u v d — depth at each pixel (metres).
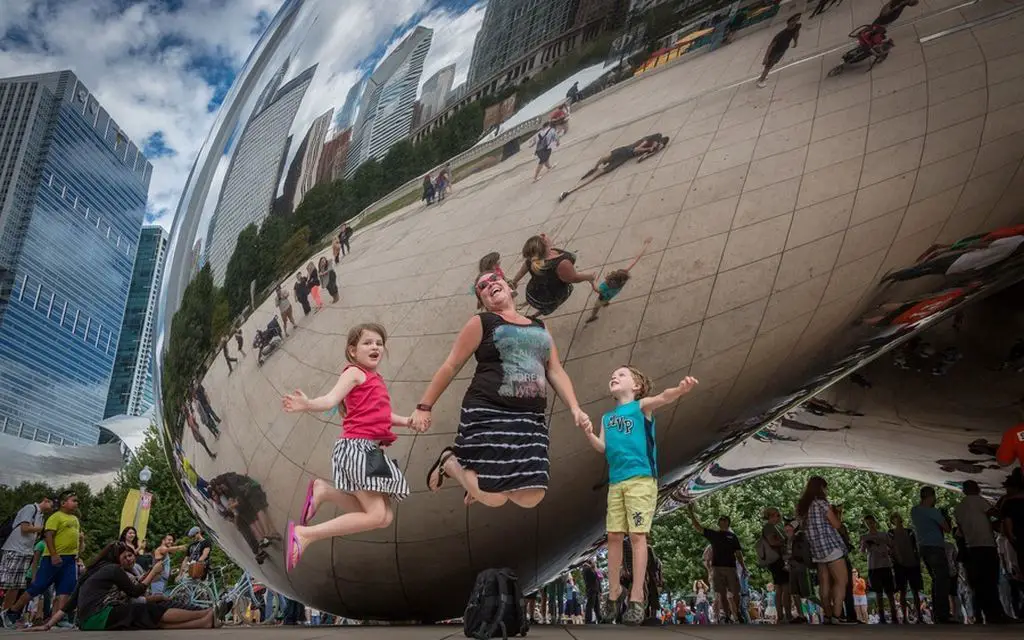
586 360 4.38
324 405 3.54
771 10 4.12
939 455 11.63
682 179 4.19
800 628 5.30
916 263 4.70
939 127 4.31
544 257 4.20
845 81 4.19
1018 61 4.21
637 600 4.30
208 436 4.98
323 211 4.44
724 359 4.62
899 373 9.66
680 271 4.28
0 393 193.88
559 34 4.20
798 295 4.50
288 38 5.25
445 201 4.26
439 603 5.48
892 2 4.16
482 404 3.42
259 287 4.60
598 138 4.17
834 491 27.61
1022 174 4.48
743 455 12.43
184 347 5.01
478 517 4.80
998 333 8.64
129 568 6.81
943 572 9.35
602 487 4.95
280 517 4.89
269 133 4.81
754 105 4.15
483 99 4.25
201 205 5.22
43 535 9.38
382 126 4.40
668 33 4.13
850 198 4.33
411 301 4.28
